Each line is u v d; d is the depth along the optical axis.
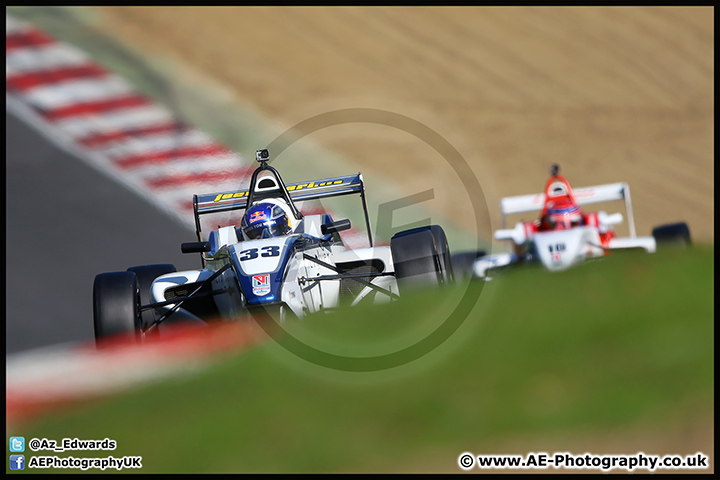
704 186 93.75
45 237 62.50
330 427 13.68
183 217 68.62
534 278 21.09
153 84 88.38
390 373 15.68
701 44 123.69
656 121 104.81
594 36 120.88
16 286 56.12
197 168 77.31
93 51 91.12
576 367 14.16
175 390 16.70
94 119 80.44
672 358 13.85
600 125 102.12
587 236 41.94
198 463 13.21
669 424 12.42
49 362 22.25
